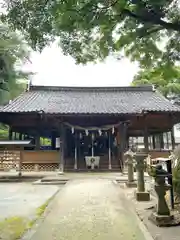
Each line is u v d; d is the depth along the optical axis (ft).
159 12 13.29
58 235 12.26
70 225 13.78
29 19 13.52
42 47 14.98
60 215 15.80
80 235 12.23
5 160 39.52
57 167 45.39
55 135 56.85
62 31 14.61
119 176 38.22
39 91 60.23
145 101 53.26
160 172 14.87
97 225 13.76
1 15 13.73
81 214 15.96
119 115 45.01
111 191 23.75
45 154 45.62
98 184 28.25
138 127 52.19
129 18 14.67
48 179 35.09
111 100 54.24
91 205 18.29
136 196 20.77
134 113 44.14
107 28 16.15
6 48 73.15
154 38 19.34
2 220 15.71
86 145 55.42
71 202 19.30
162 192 14.64
